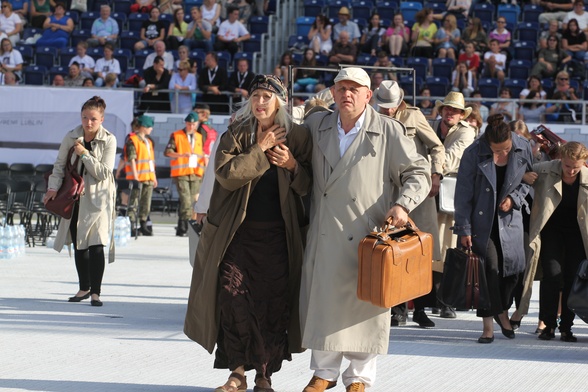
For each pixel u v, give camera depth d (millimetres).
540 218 11117
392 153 7762
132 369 9039
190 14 34562
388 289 7328
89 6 35469
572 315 11297
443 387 8586
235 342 7809
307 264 7777
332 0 34406
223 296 7793
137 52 32281
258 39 33062
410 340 11039
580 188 11016
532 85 29094
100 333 10891
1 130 27531
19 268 17016
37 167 26875
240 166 7621
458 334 11594
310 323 7652
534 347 10828
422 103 28938
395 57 31047
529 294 11484
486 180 10844
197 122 23812
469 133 12461
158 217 28938
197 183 23922
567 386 8773
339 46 30531
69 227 12984
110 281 15391
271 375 8820
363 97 7727
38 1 34688
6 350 9812
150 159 23828
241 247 7879
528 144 11078
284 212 7867
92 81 30547
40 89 27547
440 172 11578
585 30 32312
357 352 7684
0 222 24531
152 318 12000
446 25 31844
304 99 28938
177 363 9352
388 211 7715
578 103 28344
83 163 12609
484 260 10867
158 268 17328
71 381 8484
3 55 32344
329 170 7746
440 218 12336
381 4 34062
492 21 33625
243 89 29547
